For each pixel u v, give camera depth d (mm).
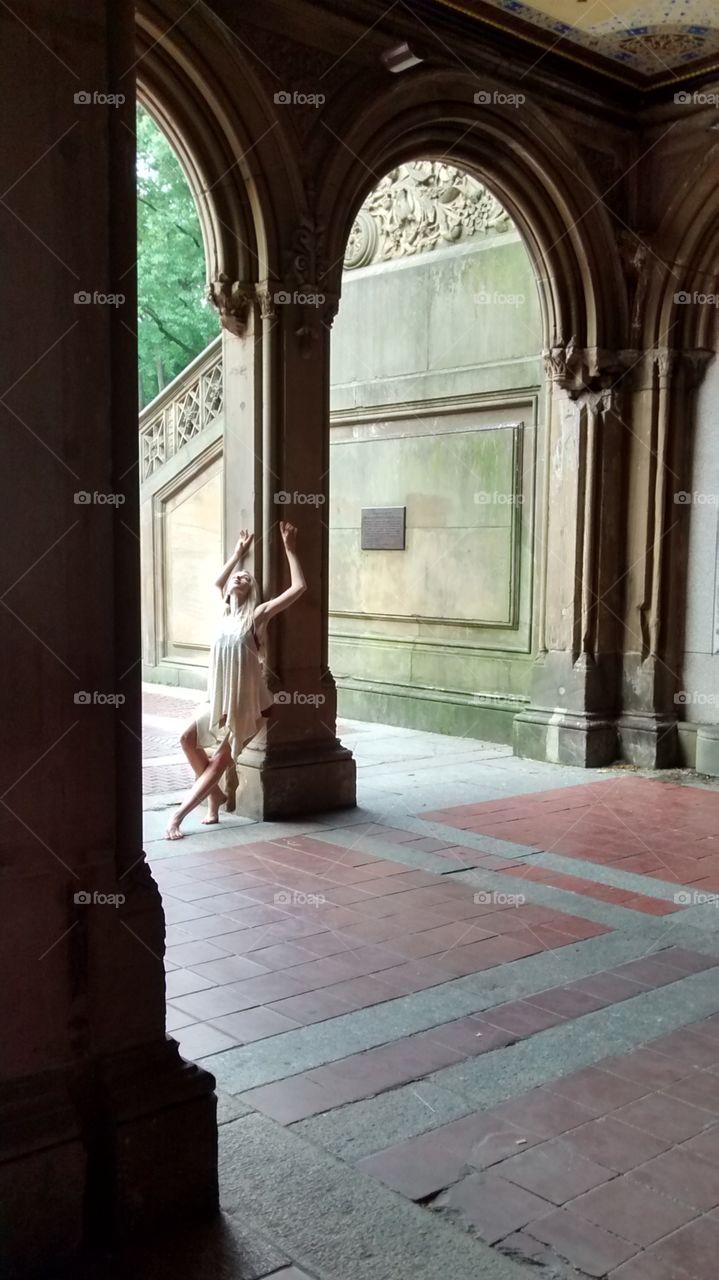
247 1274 2451
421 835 6668
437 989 4211
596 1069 3539
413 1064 3555
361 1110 3234
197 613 12477
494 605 10125
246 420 7020
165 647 12992
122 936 2611
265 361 6922
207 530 12211
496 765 9031
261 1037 3750
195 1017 3910
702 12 7297
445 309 10320
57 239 2439
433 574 10648
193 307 21094
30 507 2434
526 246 8852
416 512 10773
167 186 20438
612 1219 2689
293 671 7117
